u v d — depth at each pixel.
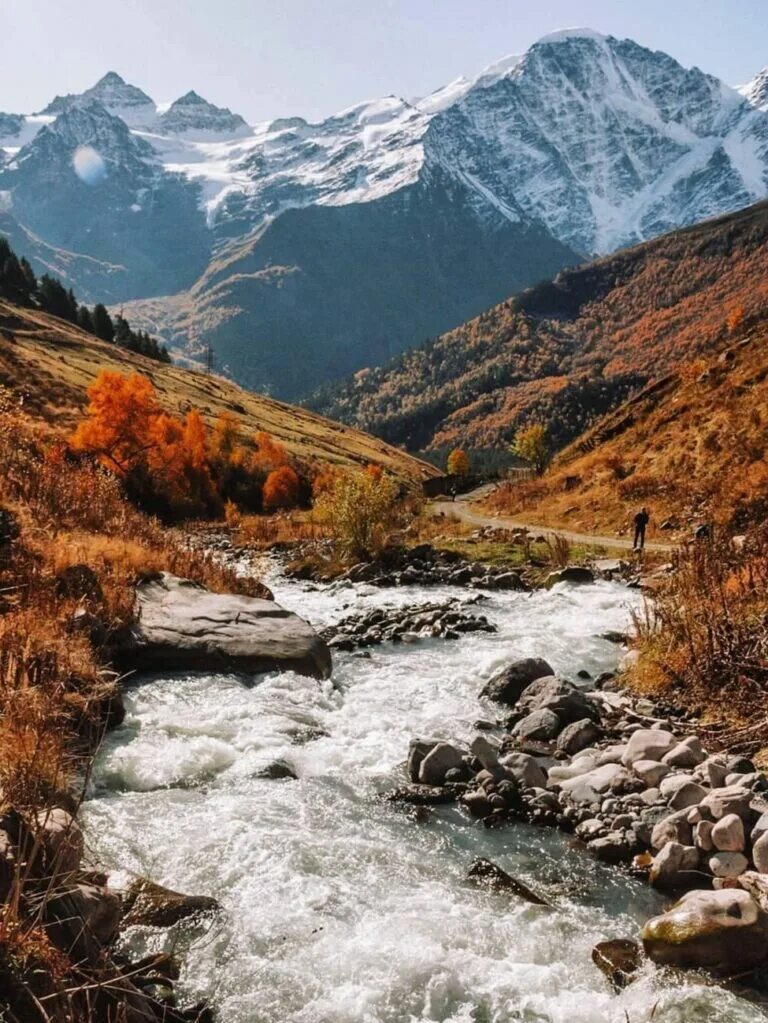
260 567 24.88
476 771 9.37
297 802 8.39
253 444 117.44
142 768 8.90
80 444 72.81
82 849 6.12
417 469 178.88
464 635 16.62
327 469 117.88
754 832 7.14
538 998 5.53
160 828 7.63
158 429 77.31
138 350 193.25
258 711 11.05
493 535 33.41
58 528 16.45
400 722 11.19
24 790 6.50
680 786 8.24
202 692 11.69
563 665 14.40
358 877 7.00
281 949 5.91
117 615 12.95
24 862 4.96
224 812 8.02
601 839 7.70
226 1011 5.28
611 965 5.89
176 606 14.34
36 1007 3.98
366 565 25.34
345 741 10.37
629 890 7.02
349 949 5.93
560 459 59.81
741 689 10.83
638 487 37.56
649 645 13.60
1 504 15.43
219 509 86.44
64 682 9.50
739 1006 5.43
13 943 4.21
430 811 8.46
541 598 20.62
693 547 16.72
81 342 149.25
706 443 36.12
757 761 9.10
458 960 5.88
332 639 16.02
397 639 16.34
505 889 6.95
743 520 28.12
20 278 180.62
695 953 5.84
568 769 9.45
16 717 7.93
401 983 5.60
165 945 5.87
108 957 4.95
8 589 11.97
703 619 12.77
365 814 8.28
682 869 7.06
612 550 28.44
